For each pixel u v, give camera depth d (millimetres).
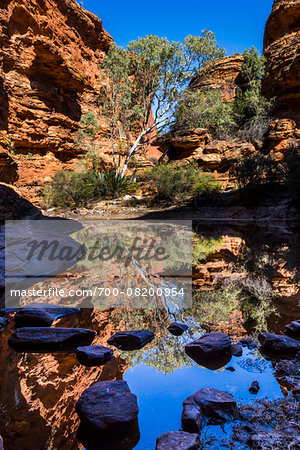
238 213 14227
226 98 26562
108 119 23156
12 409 1238
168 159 25719
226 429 1026
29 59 22828
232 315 2324
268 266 4242
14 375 1526
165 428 1059
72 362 1644
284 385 1304
